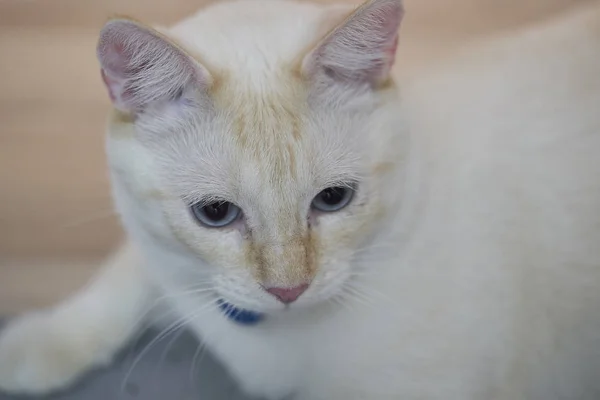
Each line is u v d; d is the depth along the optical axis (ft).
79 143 1.92
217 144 1.20
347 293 1.32
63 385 1.53
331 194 1.25
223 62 1.22
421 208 1.32
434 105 1.40
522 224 1.37
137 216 1.29
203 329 1.42
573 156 1.40
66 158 1.89
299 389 1.45
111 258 1.65
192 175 1.22
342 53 1.20
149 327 1.59
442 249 1.32
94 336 1.54
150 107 1.22
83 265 1.74
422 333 1.31
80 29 2.12
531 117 1.40
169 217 1.25
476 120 1.40
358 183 1.25
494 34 1.92
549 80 1.43
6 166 1.88
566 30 1.49
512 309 1.35
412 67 1.72
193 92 1.19
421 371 1.33
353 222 1.26
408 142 1.30
